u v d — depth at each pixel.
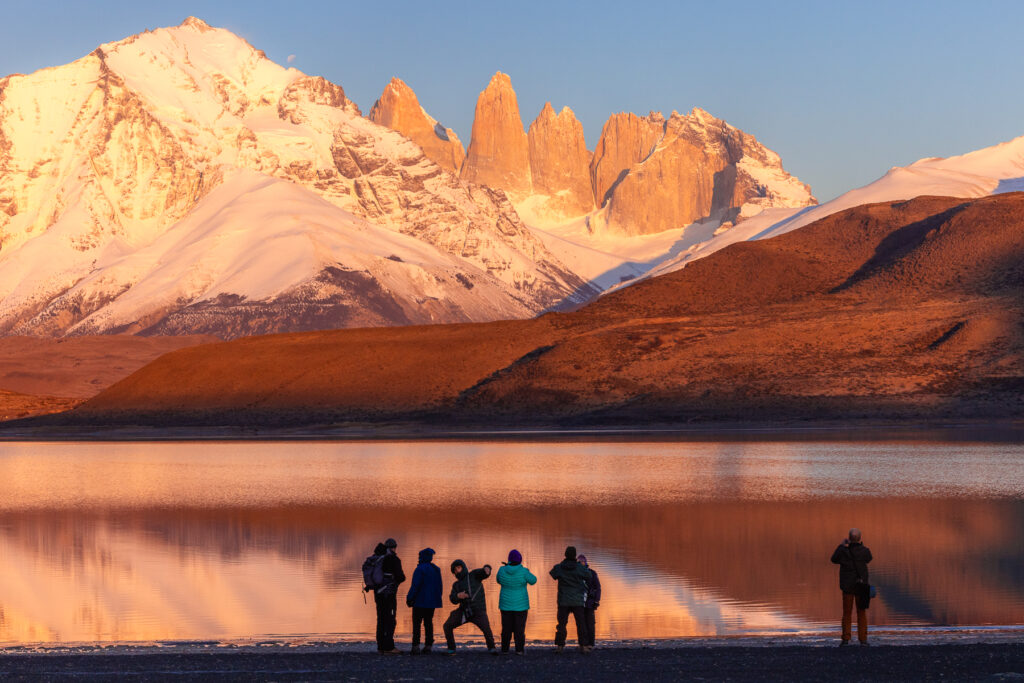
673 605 56.53
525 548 75.56
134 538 83.06
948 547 71.88
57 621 55.19
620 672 37.31
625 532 81.88
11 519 94.06
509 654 42.28
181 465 151.75
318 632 52.19
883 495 101.94
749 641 45.34
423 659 41.12
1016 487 107.88
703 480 118.12
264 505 102.25
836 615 53.69
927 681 34.62
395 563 43.59
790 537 78.25
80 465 153.62
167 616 56.28
